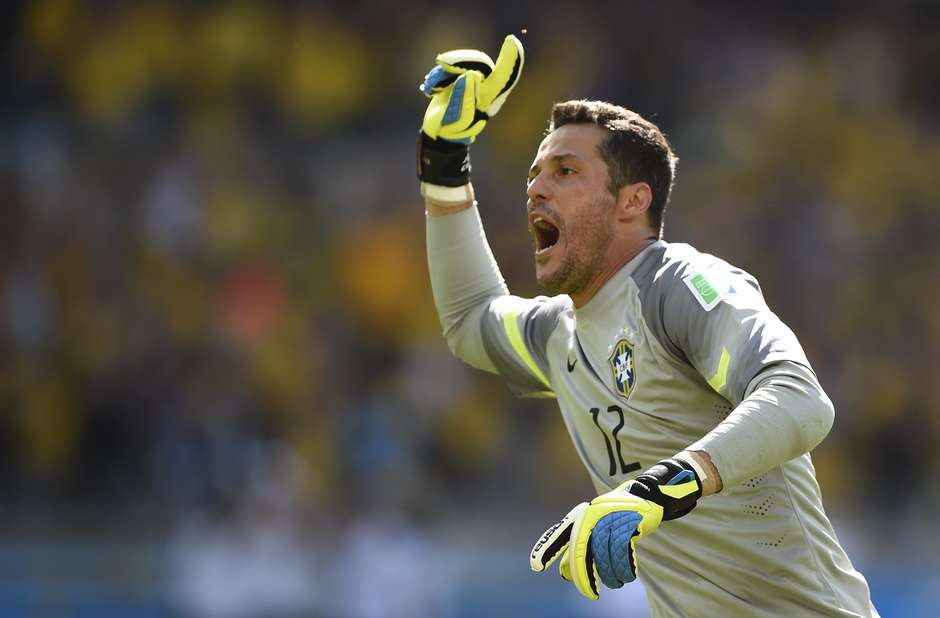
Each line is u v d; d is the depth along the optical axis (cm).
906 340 4375
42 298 3847
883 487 4062
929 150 4862
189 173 4134
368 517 3369
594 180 1020
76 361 3747
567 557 826
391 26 4541
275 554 3209
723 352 904
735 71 4766
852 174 4697
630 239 1023
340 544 3284
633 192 1023
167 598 3092
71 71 4328
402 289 4091
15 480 3581
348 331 4012
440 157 1205
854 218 4594
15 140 4200
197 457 3534
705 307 927
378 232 4162
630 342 991
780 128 4700
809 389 858
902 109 4928
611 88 4628
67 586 3042
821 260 4441
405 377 3894
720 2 4831
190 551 3153
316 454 3619
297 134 4362
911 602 3319
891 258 4550
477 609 3184
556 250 1027
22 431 3662
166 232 4006
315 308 4016
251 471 3403
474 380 3909
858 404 4144
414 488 3503
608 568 810
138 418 3659
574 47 4609
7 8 4381
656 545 1025
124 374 3703
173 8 4394
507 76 1167
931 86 4981
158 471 3544
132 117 4253
